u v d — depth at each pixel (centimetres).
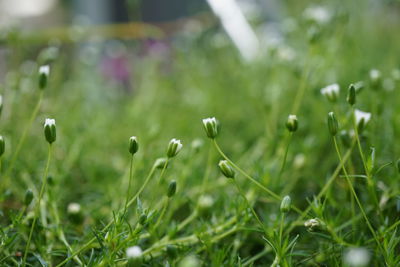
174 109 29
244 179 21
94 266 17
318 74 27
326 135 24
